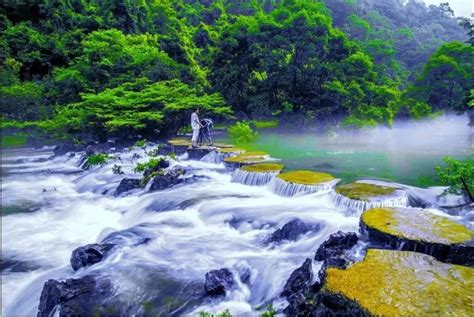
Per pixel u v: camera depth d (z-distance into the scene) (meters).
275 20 33.56
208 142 21.16
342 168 15.16
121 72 31.12
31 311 7.00
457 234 6.89
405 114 34.91
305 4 34.34
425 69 39.62
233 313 6.18
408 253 6.04
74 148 25.09
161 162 16.89
